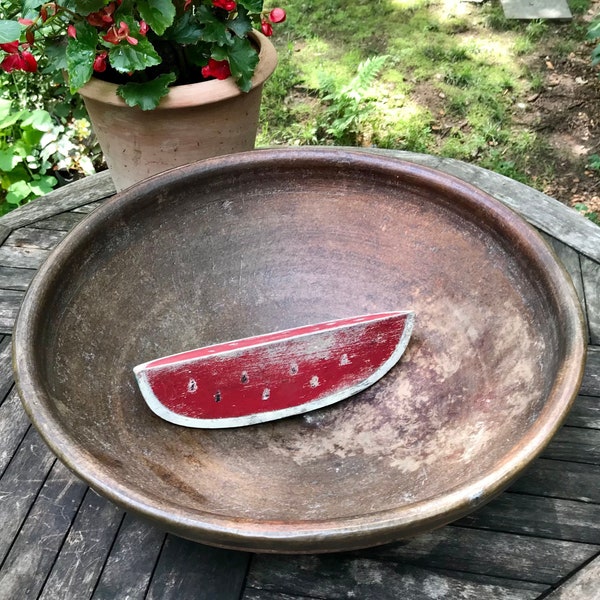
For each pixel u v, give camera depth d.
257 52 1.51
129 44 1.30
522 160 2.45
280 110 2.63
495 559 0.92
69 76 1.33
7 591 0.89
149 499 0.66
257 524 0.63
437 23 3.08
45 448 1.07
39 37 1.67
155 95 1.34
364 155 1.09
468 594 0.88
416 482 0.82
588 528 0.95
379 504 0.79
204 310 1.10
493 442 0.80
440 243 1.07
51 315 0.89
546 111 2.64
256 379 0.98
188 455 0.90
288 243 1.15
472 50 2.92
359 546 0.66
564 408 0.72
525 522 0.96
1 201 2.18
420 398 1.00
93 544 0.94
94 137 2.28
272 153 1.10
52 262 0.91
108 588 0.89
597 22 2.47
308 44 2.98
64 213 1.52
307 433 1.00
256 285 1.14
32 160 2.16
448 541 0.94
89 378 0.90
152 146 1.46
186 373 0.93
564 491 1.00
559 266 0.89
